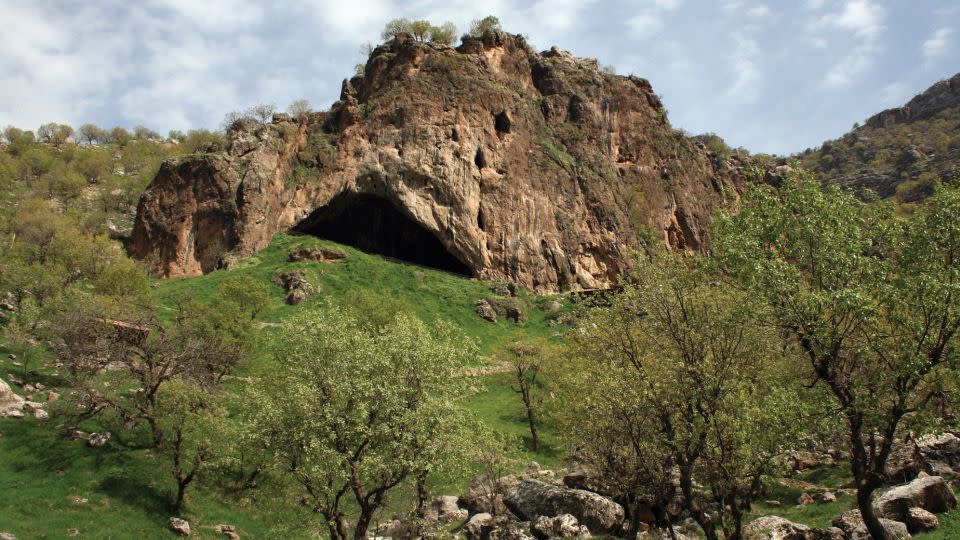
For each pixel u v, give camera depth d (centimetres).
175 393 3058
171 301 5747
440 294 7194
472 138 8275
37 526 2475
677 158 10506
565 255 8388
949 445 2511
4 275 5025
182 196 7519
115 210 10969
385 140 8069
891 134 18400
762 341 2258
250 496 3166
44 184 11506
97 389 3266
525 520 2669
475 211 7981
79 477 2881
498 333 6662
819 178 16600
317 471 2233
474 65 8900
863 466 1878
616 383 2225
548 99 9619
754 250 2072
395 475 2347
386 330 2650
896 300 1884
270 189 7700
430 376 2500
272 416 2345
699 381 2189
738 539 2122
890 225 2055
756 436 2070
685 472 2150
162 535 2706
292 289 6425
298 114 8631
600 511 2484
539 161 8806
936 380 1923
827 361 1950
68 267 5809
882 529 1856
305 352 2439
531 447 4131
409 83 8438
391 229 8525
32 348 3856
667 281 2369
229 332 4238
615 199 9231
